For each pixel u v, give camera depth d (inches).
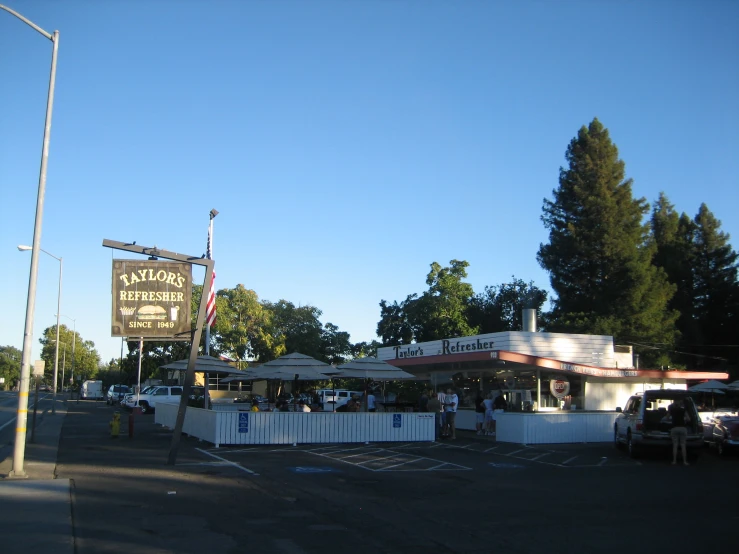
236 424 837.8
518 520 416.2
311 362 927.7
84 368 4685.0
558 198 1817.2
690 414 766.5
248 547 338.0
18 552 323.0
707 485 574.6
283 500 472.1
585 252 1707.7
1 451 772.0
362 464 684.7
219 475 585.3
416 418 940.6
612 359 1169.4
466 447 882.1
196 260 667.4
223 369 1043.9
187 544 342.6
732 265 1920.5
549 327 1742.1
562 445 928.9
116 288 727.7
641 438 759.1
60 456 717.9
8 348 5536.4
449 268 2059.5
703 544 354.9
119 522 390.6
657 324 1631.4
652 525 403.9
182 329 735.1
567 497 506.6
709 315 1892.2
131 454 738.2
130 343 2354.8
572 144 1829.5
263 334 2124.8
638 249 1732.3
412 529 386.3
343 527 388.5
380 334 2198.6
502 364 1120.8
